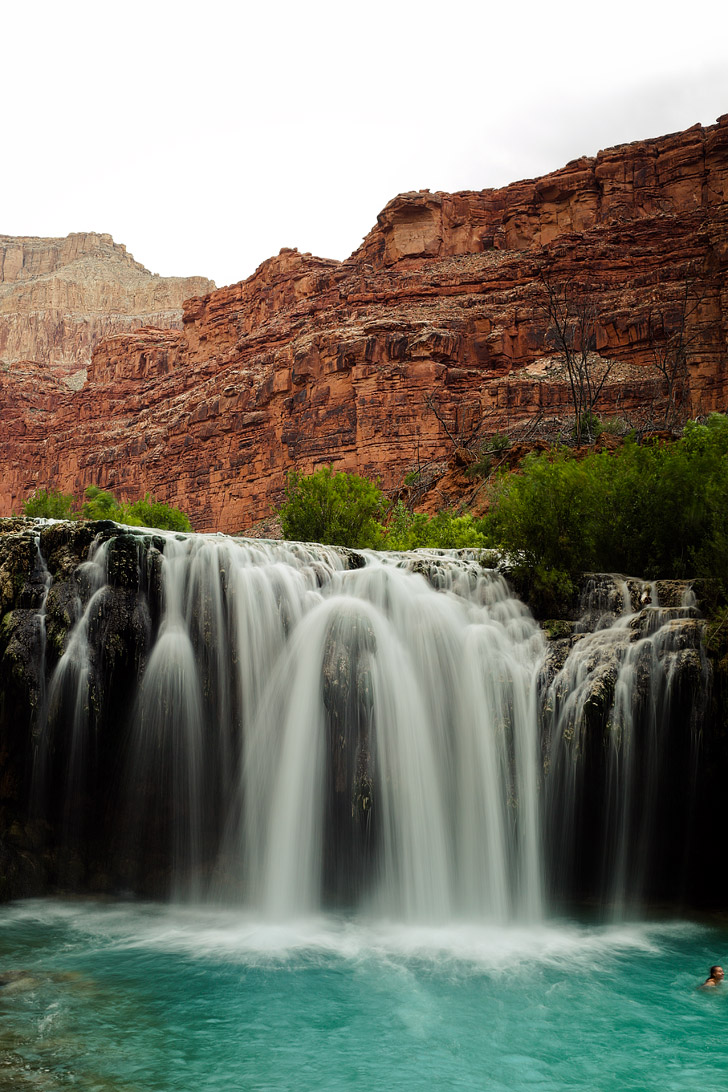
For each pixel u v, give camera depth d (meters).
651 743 14.49
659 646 14.60
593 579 17.12
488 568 18.19
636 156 101.75
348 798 14.88
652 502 18.28
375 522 38.12
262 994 10.72
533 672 15.62
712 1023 10.04
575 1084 8.63
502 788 15.17
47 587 14.97
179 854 15.12
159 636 14.89
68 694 14.42
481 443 76.38
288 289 126.50
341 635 15.42
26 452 170.00
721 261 80.31
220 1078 8.53
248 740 15.29
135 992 10.69
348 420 88.06
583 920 14.13
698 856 15.13
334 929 13.64
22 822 14.99
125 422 145.62
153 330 164.25
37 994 10.55
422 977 11.42
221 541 15.95
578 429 54.50
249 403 103.44
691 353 78.94
